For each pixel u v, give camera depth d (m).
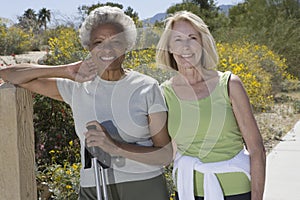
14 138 2.79
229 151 2.79
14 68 2.87
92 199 2.81
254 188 2.74
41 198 4.88
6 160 2.81
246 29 21.30
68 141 6.05
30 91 2.93
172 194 4.54
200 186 2.81
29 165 2.92
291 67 19.92
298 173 6.93
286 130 10.20
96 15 2.69
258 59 15.03
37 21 24.83
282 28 20.53
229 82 2.76
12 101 2.77
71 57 7.17
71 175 4.71
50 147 5.98
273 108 12.96
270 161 7.70
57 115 6.04
